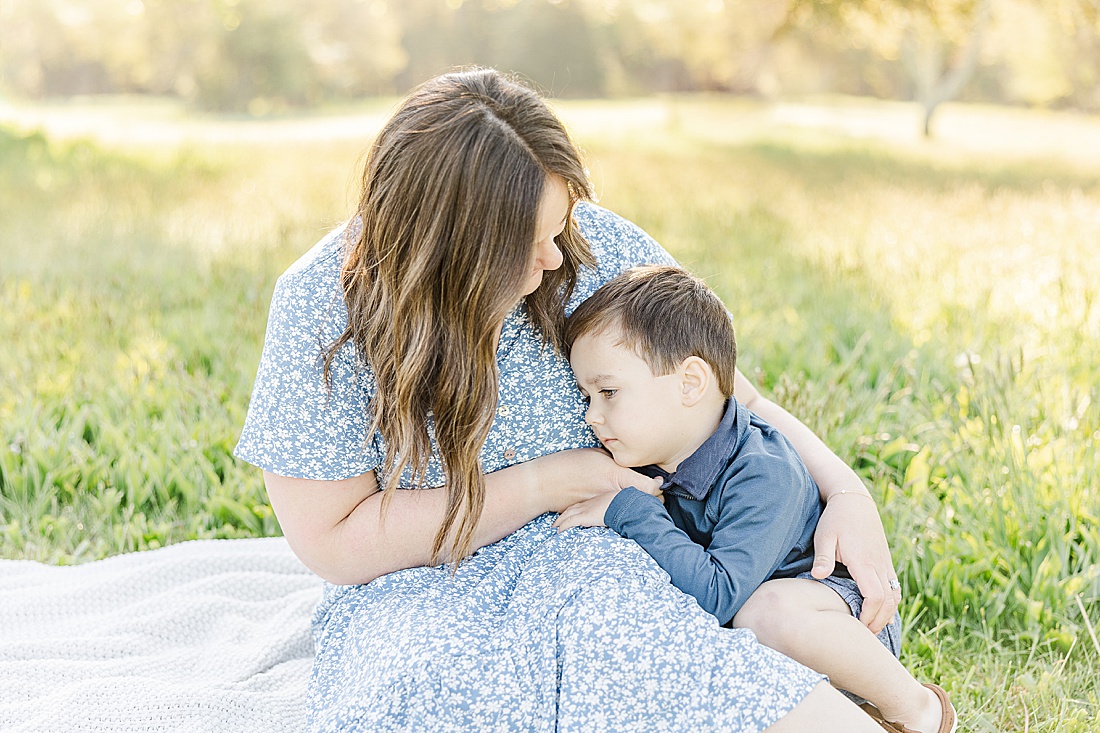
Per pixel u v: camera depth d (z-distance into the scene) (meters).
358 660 1.77
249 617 2.55
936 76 23.53
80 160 12.81
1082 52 29.59
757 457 1.95
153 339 4.62
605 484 1.99
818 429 3.28
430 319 1.72
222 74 41.16
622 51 44.78
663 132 21.95
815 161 15.26
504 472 2.00
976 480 3.00
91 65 45.38
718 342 2.02
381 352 1.79
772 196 10.06
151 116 32.12
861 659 1.81
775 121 28.72
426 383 1.80
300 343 1.83
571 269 2.04
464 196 1.62
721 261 6.54
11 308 5.07
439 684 1.63
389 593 1.88
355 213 1.82
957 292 5.24
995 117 31.22
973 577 2.66
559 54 44.56
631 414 1.96
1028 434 3.35
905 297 5.22
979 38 22.84
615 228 2.21
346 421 1.88
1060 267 5.64
